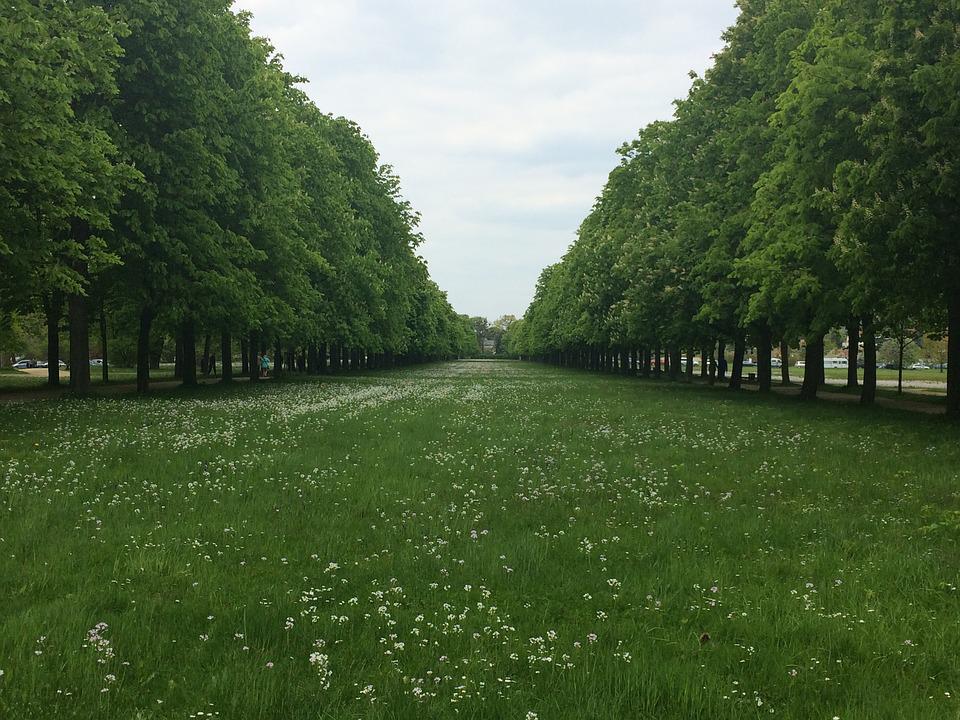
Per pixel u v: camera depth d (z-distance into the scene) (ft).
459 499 34.99
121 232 87.61
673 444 55.21
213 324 119.14
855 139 68.28
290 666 16.62
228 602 20.67
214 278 94.32
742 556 26.25
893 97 61.62
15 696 14.75
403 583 22.89
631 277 148.25
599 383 172.04
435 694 15.46
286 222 120.26
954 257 63.41
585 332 221.25
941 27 60.39
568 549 26.91
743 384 186.91
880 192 62.49
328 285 172.45
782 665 17.10
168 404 81.05
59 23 71.51
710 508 33.42
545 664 17.10
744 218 105.50
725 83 116.47
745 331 131.44
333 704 14.93
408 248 237.25
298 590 21.76
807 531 29.63
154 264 90.68
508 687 15.83
